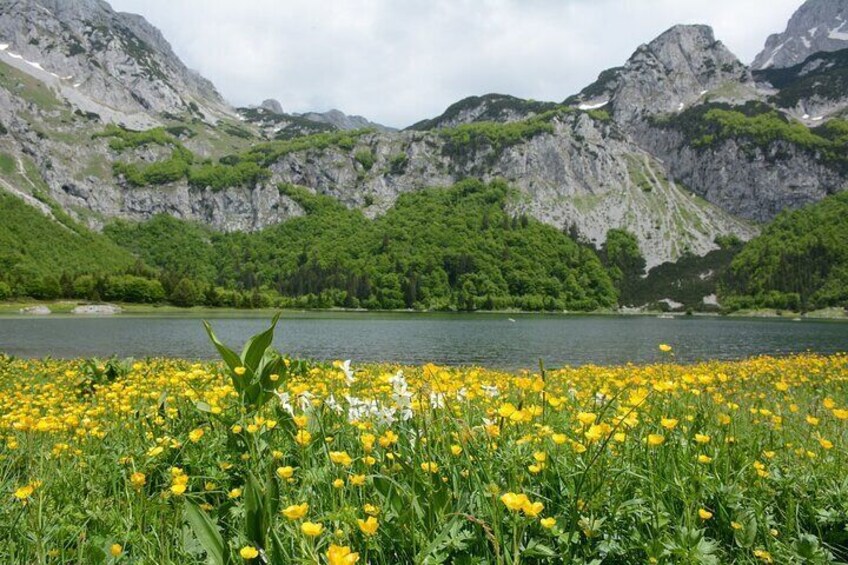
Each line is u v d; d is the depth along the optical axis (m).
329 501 3.42
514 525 2.59
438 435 3.84
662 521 2.95
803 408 7.49
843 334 76.88
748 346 53.81
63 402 8.22
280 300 170.12
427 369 4.44
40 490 3.55
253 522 2.83
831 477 3.84
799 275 195.50
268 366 5.00
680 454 3.75
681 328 96.44
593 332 79.88
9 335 55.53
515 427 4.06
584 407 5.04
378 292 186.50
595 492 3.13
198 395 5.78
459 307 183.75
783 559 2.95
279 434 4.53
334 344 52.75
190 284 146.38
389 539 2.96
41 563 2.96
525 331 79.31
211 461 4.45
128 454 4.58
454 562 2.77
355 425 4.25
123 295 137.88
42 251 187.25
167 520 3.47
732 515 3.30
